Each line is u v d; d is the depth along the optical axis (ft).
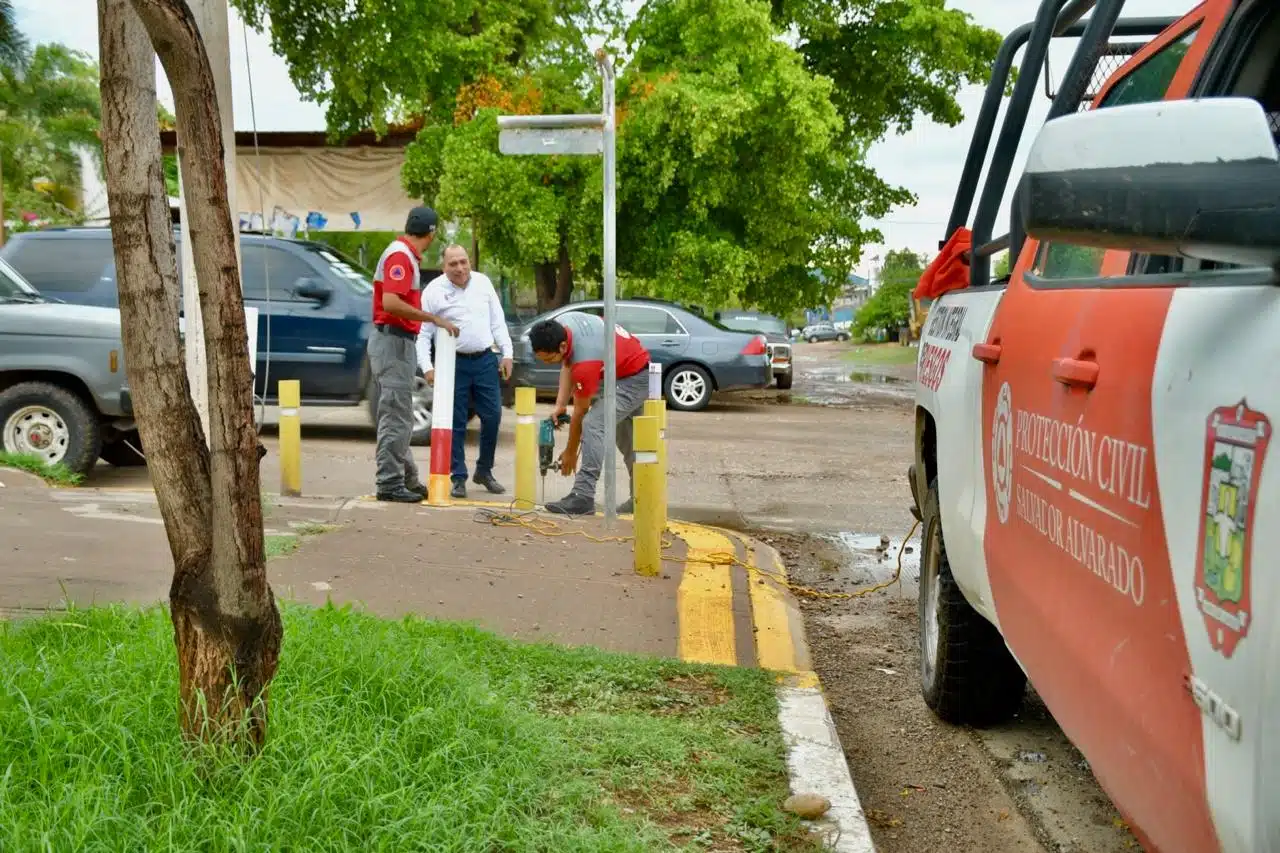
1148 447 7.48
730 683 15.23
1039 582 10.14
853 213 79.15
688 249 64.13
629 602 19.25
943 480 14.29
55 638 13.80
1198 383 6.79
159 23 9.04
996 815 12.96
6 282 32.37
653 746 12.53
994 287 13.34
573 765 11.94
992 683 14.96
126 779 9.82
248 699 10.32
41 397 30.45
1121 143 5.90
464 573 20.34
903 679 17.76
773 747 13.15
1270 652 5.56
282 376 40.45
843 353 183.52
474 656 14.76
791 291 78.23
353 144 76.18
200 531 10.19
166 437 10.05
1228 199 5.60
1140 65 10.91
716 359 60.54
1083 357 9.11
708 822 11.16
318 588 18.92
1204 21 9.38
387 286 26.25
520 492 28.60
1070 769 14.19
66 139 109.91
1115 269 9.55
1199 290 7.23
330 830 9.48
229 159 22.48
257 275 40.70
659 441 25.20
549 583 20.07
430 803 10.03
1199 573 6.56
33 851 8.54
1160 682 7.19
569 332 27.50
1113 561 8.14
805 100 63.00
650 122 62.23
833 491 35.73
